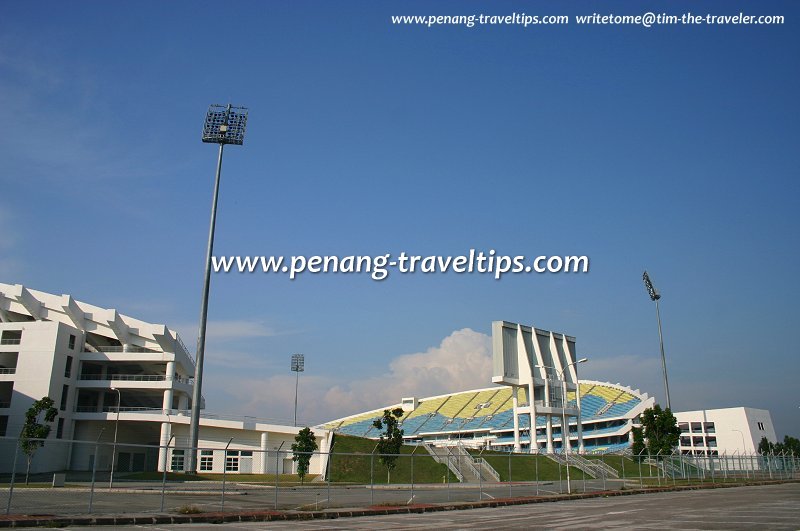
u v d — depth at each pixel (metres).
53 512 24.45
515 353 83.94
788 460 82.81
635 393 129.50
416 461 71.00
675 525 21.30
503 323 83.25
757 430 125.44
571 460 74.44
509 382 81.88
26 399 73.69
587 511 28.75
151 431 84.25
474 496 40.53
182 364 91.88
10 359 79.12
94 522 21.97
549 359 87.12
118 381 80.25
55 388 75.44
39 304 82.06
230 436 78.56
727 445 124.94
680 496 40.53
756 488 51.69
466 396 158.12
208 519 24.27
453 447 78.81
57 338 76.38
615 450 104.88
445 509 31.89
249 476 69.12
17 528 20.30
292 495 40.62
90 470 78.44
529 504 35.03
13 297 79.88
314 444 64.94
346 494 42.84
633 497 40.19
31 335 76.06
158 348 85.06
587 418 122.75
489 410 141.75
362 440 78.44
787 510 27.20
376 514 29.09
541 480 65.81
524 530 20.38
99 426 80.50
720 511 27.12
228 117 66.00
